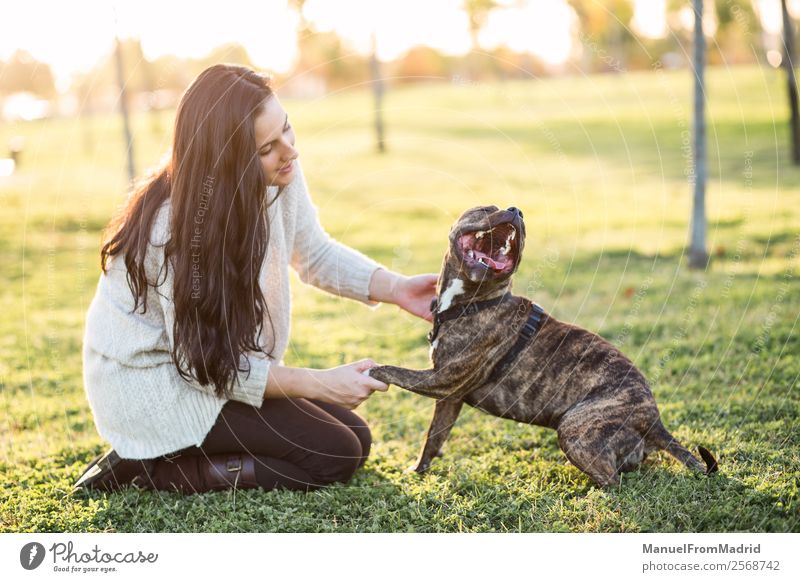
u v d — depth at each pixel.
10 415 4.31
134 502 3.21
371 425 4.13
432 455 3.49
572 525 2.97
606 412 3.18
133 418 3.14
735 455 3.38
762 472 3.19
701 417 3.85
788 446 3.43
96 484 3.30
